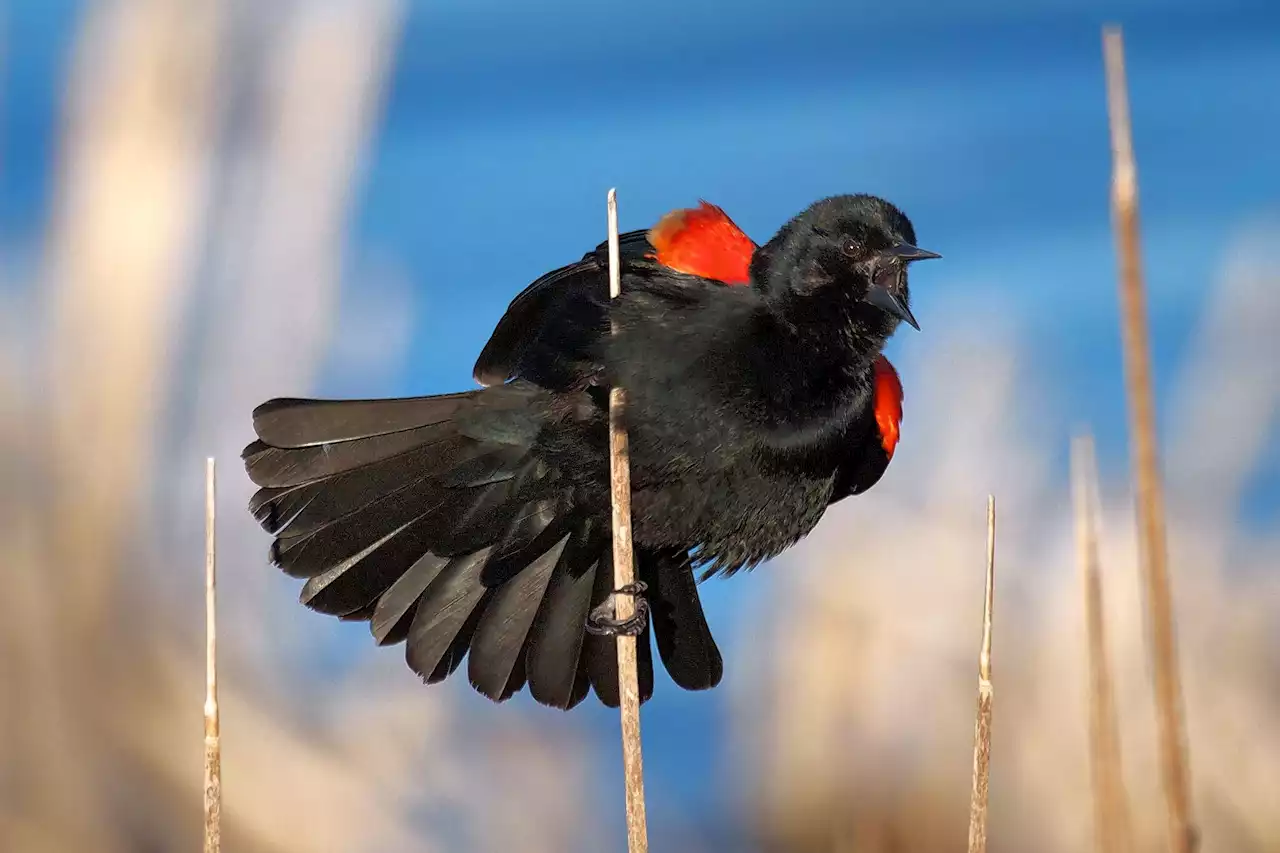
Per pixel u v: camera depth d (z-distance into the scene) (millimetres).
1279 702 10797
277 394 10969
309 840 10383
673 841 12016
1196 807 10539
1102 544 11625
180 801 10203
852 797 11531
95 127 10859
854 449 9312
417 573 9109
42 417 10438
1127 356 5961
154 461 10562
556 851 11344
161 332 10609
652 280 8820
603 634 9570
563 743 12055
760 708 12117
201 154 10953
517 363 8805
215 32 11109
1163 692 6004
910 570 11836
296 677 10945
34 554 10141
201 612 10625
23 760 9789
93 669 10109
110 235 10664
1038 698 11344
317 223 11211
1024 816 11117
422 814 10961
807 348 8758
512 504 8977
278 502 8828
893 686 11617
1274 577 11281
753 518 8961
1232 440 11602
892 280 9070
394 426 8711
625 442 7934
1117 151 5926
